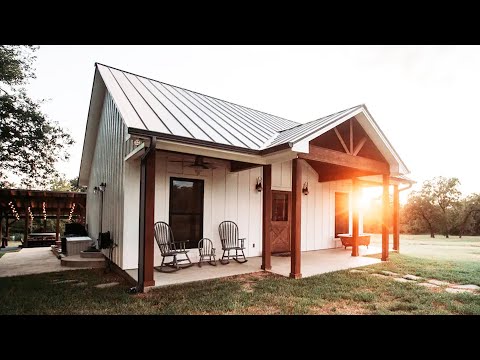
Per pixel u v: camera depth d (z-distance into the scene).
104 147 8.68
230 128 6.57
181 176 6.62
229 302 3.82
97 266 7.12
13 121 9.00
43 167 10.14
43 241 13.71
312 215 9.50
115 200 6.73
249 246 7.84
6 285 5.03
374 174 7.50
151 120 5.07
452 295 4.18
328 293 4.28
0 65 7.85
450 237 17.59
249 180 7.96
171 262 6.02
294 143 4.85
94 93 8.80
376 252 8.98
